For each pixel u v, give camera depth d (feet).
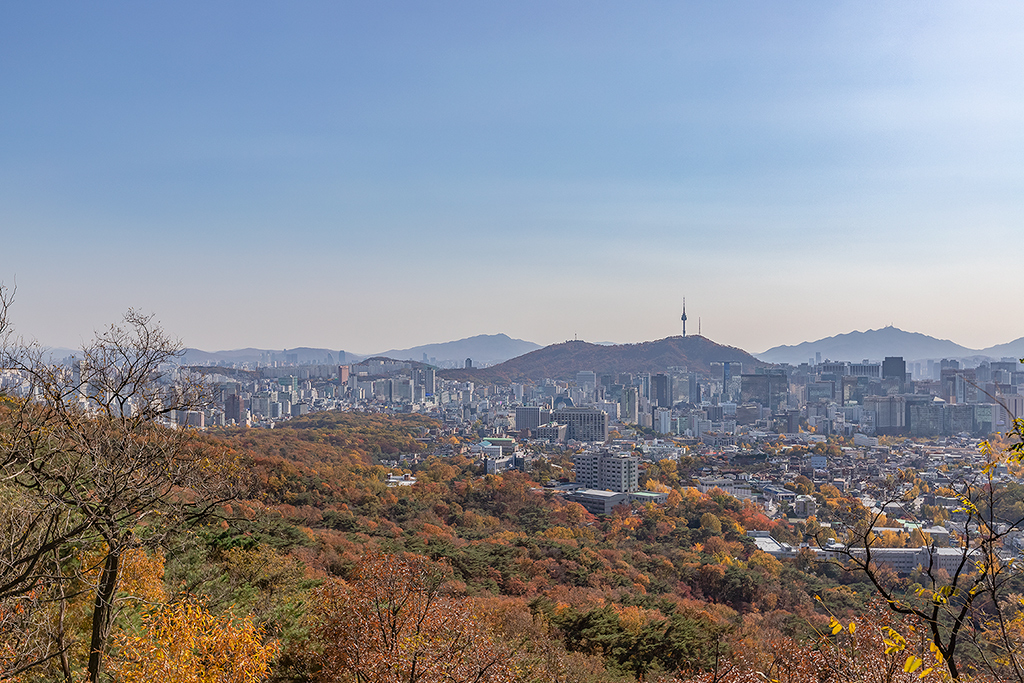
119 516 44.37
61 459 43.34
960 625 25.79
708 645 107.45
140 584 55.93
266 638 70.08
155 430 50.37
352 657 55.42
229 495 52.29
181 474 48.24
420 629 56.44
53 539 36.76
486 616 98.43
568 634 110.73
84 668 47.75
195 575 79.10
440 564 142.72
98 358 49.78
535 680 74.08
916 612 27.58
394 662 52.19
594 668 94.84
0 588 34.27
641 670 101.65
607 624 112.88
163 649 44.14
